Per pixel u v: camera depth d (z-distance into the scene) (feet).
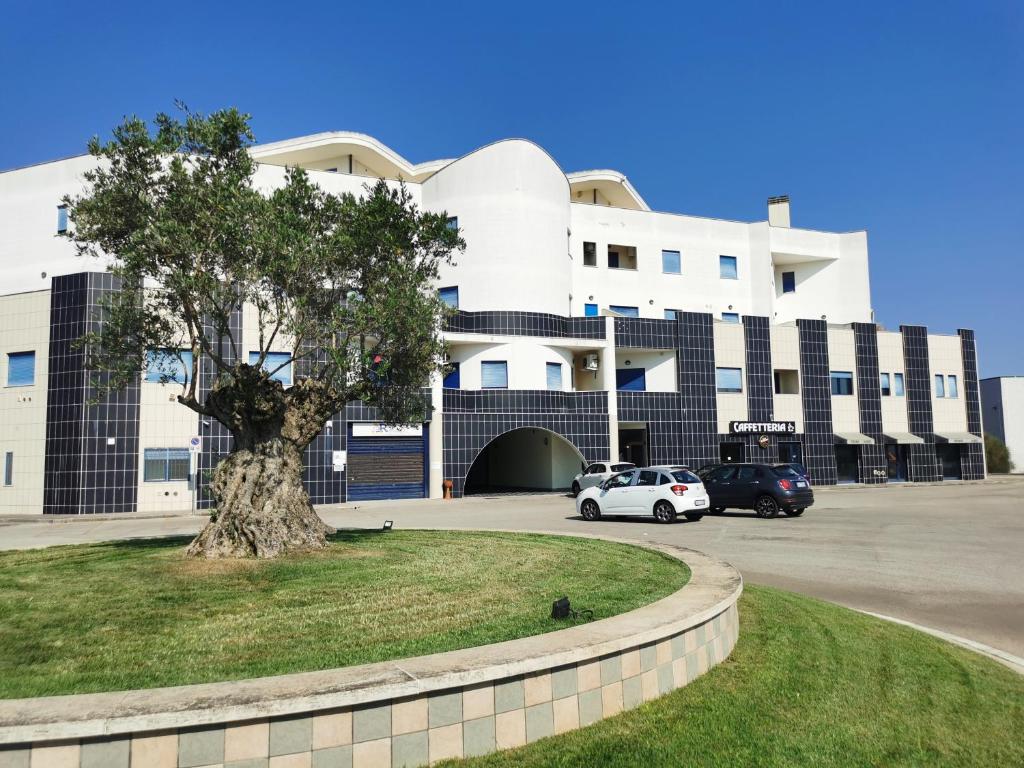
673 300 137.08
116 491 90.27
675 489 63.72
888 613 29.91
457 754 13.85
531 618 22.03
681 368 123.03
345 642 19.65
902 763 14.65
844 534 54.75
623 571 30.76
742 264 144.05
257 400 36.42
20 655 18.67
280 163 132.98
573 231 131.03
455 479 105.91
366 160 134.72
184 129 35.96
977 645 25.14
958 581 36.37
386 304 37.17
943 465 142.10
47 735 11.43
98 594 26.50
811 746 15.01
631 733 15.17
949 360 144.36
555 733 15.11
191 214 34.12
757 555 44.47
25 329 94.32
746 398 127.54
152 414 92.53
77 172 106.42
